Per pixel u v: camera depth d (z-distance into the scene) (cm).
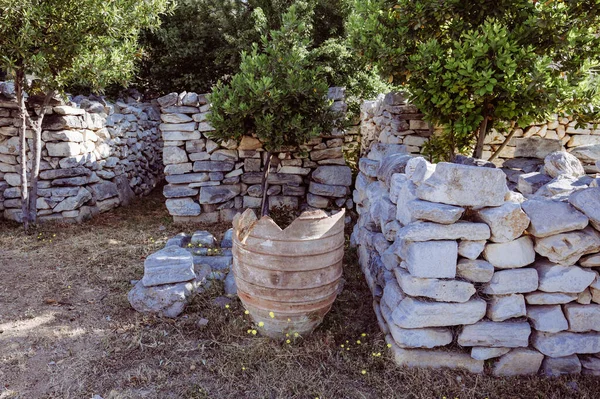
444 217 231
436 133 518
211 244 439
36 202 552
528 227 241
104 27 480
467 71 328
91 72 480
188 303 327
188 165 562
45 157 564
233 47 923
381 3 383
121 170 713
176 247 363
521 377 251
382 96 691
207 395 237
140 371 255
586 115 391
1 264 420
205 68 984
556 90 333
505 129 430
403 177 312
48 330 299
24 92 539
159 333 295
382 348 272
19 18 427
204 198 566
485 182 234
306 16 862
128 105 771
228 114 492
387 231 307
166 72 950
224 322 308
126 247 475
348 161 749
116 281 382
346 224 555
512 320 250
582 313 244
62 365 262
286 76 475
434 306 242
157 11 519
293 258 258
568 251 234
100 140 641
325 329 301
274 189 575
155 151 909
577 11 341
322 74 835
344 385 246
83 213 589
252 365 261
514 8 359
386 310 277
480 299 245
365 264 386
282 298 266
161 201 737
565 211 235
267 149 522
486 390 240
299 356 271
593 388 241
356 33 409
